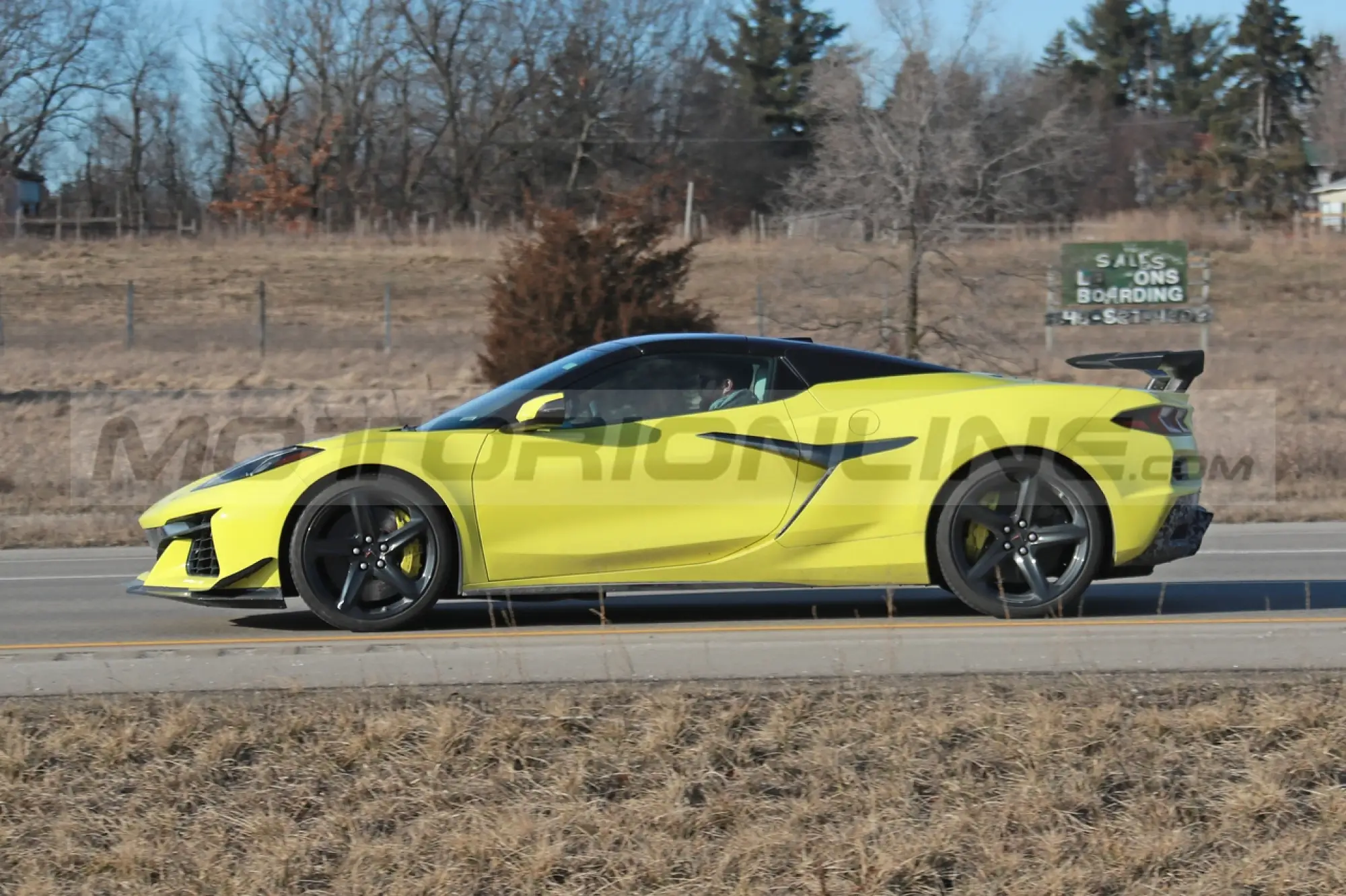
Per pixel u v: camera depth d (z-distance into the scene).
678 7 82.00
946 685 7.24
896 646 8.22
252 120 77.81
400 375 32.16
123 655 8.37
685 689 7.11
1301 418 27.02
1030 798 6.03
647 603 10.54
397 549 8.97
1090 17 105.69
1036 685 7.20
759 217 59.62
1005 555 9.16
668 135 83.31
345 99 77.94
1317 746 6.37
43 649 8.80
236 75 77.56
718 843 5.83
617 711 6.81
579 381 9.24
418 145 80.00
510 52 78.62
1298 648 8.08
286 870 5.64
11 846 5.82
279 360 34.34
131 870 5.66
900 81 27.23
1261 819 5.95
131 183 82.81
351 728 6.64
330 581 9.03
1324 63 99.12
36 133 77.81
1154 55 105.62
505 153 79.94
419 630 9.21
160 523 9.26
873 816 5.95
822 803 6.04
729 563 9.08
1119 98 103.38
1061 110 27.19
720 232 58.91
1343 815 5.93
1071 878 5.55
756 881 5.59
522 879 5.61
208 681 7.57
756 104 84.56
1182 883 5.57
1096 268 35.91
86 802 6.11
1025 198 27.81
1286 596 10.70
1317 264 52.34
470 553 8.91
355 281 49.94
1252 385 30.52
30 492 21.67
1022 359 30.31
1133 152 85.75
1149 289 35.97
